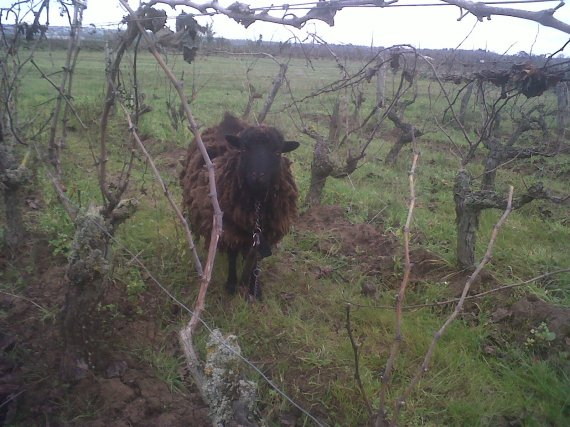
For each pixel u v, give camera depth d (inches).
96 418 130.1
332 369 155.6
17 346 147.3
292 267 215.2
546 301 191.5
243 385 91.6
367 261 223.5
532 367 157.8
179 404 137.7
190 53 102.8
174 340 163.3
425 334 172.2
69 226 212.1
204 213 183.5
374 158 396.2
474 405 143.4
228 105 554.9
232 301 185.9
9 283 181.2
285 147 180.5
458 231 208.7
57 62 572.1
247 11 89.0
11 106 207.5
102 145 135.7
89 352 144.6
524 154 271.6
